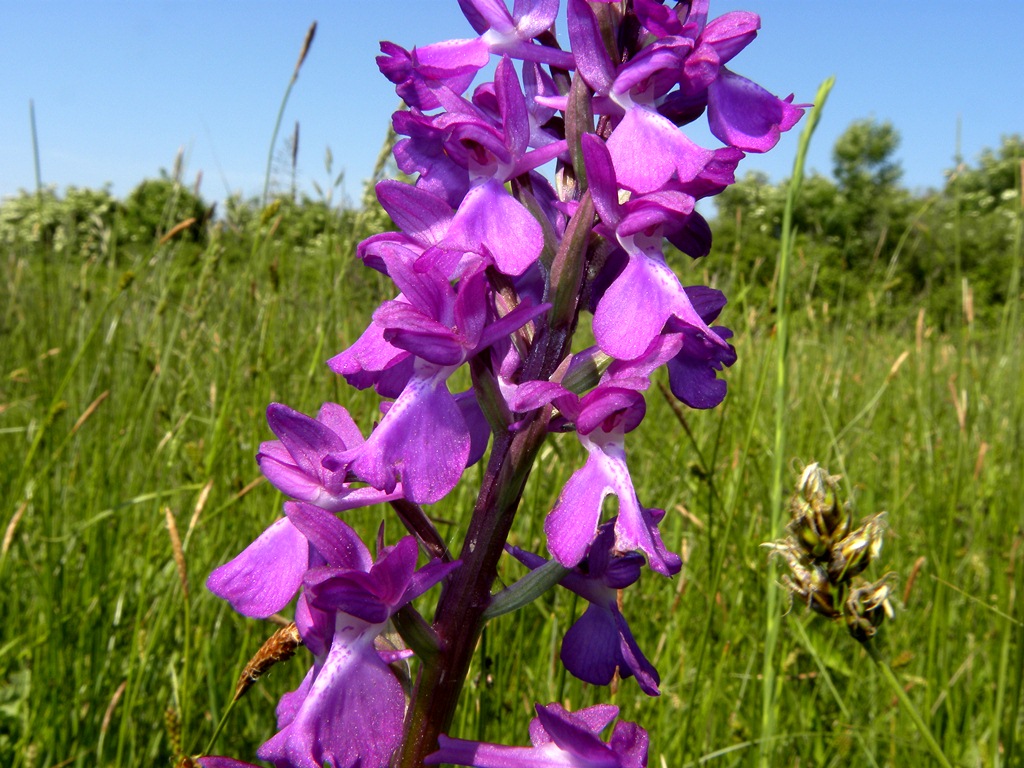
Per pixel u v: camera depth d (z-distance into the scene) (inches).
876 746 6.5
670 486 8.7
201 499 6.2
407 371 4.0
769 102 4.0
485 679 5.5
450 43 4.1
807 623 7.2
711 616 5.9
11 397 11.1
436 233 3.8
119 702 6.1
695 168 3.7
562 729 3.7
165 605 6.4
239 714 6.3
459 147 3.8
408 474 3.5
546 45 4.1
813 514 4.2
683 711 6.4
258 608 3.8
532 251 3.7
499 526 3.6
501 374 3.9
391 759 3.7
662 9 3.7
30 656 6.3
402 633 3.5
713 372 4.2
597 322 3.7
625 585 4.1
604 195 3.6
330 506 3.9
